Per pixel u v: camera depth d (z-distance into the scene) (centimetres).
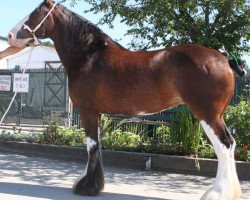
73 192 594
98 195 584
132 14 872
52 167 828
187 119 812
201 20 877
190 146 810
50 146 936
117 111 575
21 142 992
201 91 516
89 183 576
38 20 607
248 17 845
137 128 1033
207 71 515
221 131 514
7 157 936
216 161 754
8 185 641
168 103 550
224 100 520
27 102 1645
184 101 533
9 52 636
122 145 926
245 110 809
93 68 577
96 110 582
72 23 600
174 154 834
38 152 955
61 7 614
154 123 1008
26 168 809
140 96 553
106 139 914
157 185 685
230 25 864
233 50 873
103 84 569
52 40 622
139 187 664
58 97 1583
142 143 937
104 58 577
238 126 797
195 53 530
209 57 525
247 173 736
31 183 667
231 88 523
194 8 838
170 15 866
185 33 875
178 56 536
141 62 557
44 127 1305
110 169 817
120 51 582
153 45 912
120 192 617
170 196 606
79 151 891
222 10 845
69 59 599
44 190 612
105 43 593
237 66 548
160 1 820
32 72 1598
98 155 584
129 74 556
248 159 764
